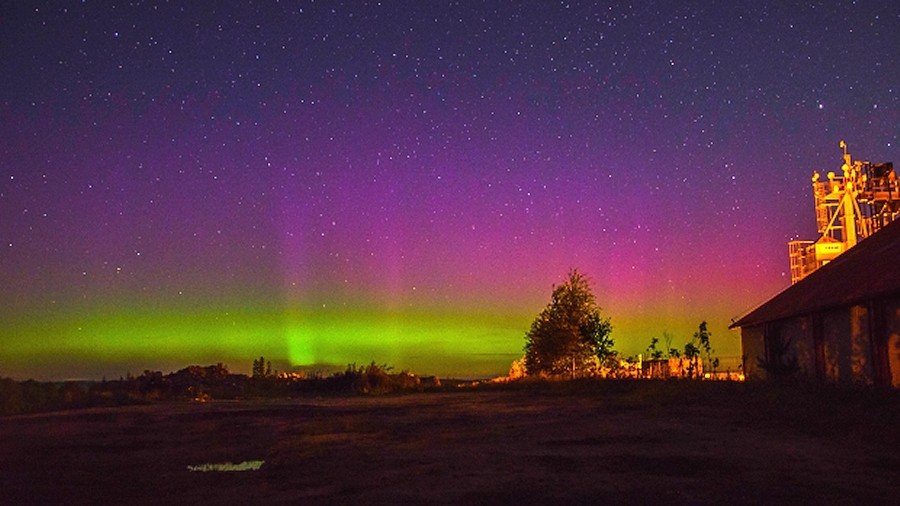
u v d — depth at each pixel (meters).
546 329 48.97
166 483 11.02
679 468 10.80
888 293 20.55
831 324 25.39
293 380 48.62
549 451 12.86
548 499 8.82
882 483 9.55
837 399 18.80
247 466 12.48
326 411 23.30
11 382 29.50
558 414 20.20
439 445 13.99
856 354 23.58
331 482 10.43
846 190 39.28
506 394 31.70
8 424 20.62
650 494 8.98
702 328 35.91
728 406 20.27
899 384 21.00
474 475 10.55
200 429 18.48
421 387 42.75
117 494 10.27
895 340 21.28
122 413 23.92
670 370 38.75
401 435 15.83
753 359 34.41
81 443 15.97
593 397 27.08
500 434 15.55
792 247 41.59
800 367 26.00
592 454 12.37
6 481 11.36
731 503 8.45
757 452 12.23
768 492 9.01
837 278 26.94
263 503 9.24
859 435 13.79
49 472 12.17
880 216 38.38
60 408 28.47
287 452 13.54
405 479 10.41
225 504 9.30
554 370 48.22
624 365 46.91
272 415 22.00
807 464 11.02
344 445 14.29
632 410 20.66
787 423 16.08
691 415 18.64
